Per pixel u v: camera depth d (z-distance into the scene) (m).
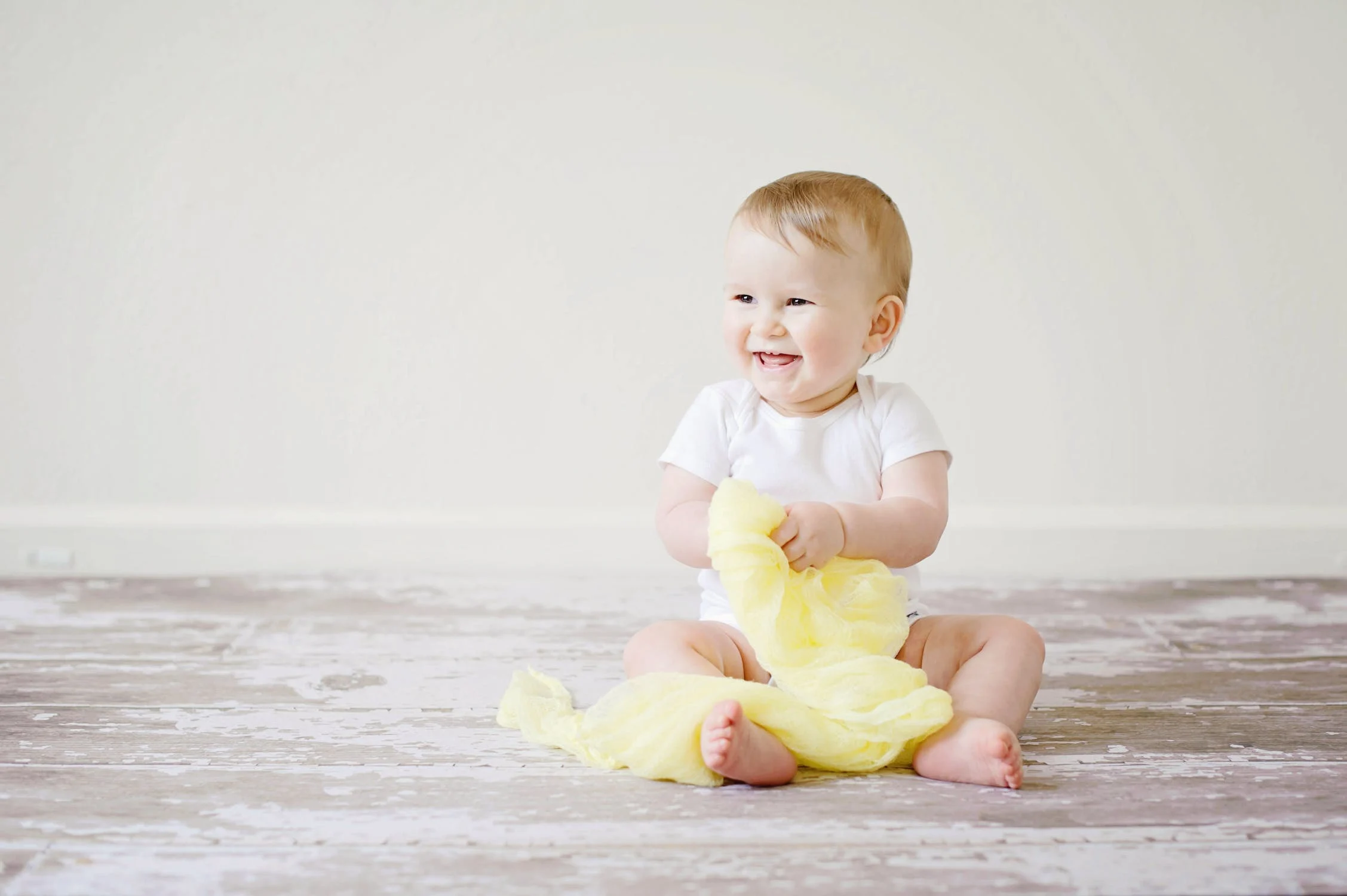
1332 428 2.19
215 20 2.12
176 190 2.14
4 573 2.16
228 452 2.20
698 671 1.27
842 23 2.14
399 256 2.17
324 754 1.26
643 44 2.14
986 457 2.21
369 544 2.20
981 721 1.17
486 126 2.15
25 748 1.27
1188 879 0.97
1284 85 2.13
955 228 2.17
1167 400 2.20
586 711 1.37
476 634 1.77
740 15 2.14
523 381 2.20
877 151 2.16
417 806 1.12
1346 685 1.53
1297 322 2.18
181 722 1.36
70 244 2.14
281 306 2.17
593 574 2.19
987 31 2.14
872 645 1.26
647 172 2.16
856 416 1.44
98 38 2.11
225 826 1.07
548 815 1.10
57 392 2.17
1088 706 1.44
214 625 1.81
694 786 1.17
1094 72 2.14
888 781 1.19
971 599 2.00
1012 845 1.03
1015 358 2.20
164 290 2.16
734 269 1.37
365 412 2.20
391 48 2.13
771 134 2.16
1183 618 1.88
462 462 2.21
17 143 2.12
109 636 1.74
